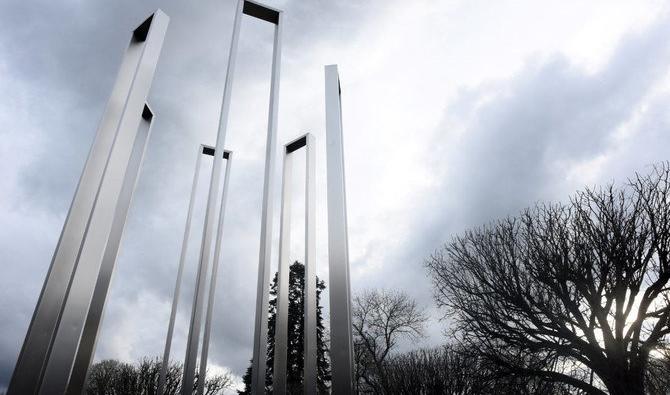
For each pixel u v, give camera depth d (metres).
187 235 9.36
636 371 10.66
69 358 1.74
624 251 11.19
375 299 29.27
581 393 11.74
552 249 12.31
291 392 26.59
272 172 3.34
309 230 4.34
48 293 1.95
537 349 12.11
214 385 24.81
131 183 4.04
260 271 3.20
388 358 24.86
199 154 10.02
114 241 3.78
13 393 1.68
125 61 2.81
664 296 10.77
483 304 13.38
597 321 11.69
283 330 3.76
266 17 3.87
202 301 6.55
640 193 11.73
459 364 13.75
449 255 15.09
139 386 17.00
